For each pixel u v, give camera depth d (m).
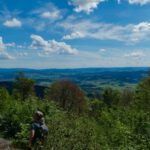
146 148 15.41
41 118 11.89
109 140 16.58
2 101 21.11
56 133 13.79
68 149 13.01
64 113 18.52
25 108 18.14
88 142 14.09
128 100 60.78
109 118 20.23
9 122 17.16
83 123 16.97
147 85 32.78
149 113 20.20
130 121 19.06
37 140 11.70
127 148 15.11
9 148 14.33
